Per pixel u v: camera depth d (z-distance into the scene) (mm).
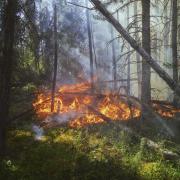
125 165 12289
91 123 17797
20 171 11719
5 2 12023
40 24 15906
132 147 14188
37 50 14125
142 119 16906
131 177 11422
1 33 12141
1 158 12578
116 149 13977
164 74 11680
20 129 16812
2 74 12172
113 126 16750
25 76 16406
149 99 17047
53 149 13984
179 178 11500
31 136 15797
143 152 13578
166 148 14008
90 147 14219
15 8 11984
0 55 12297
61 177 11344
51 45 17609
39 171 11773
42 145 14461
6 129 12852
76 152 13695
